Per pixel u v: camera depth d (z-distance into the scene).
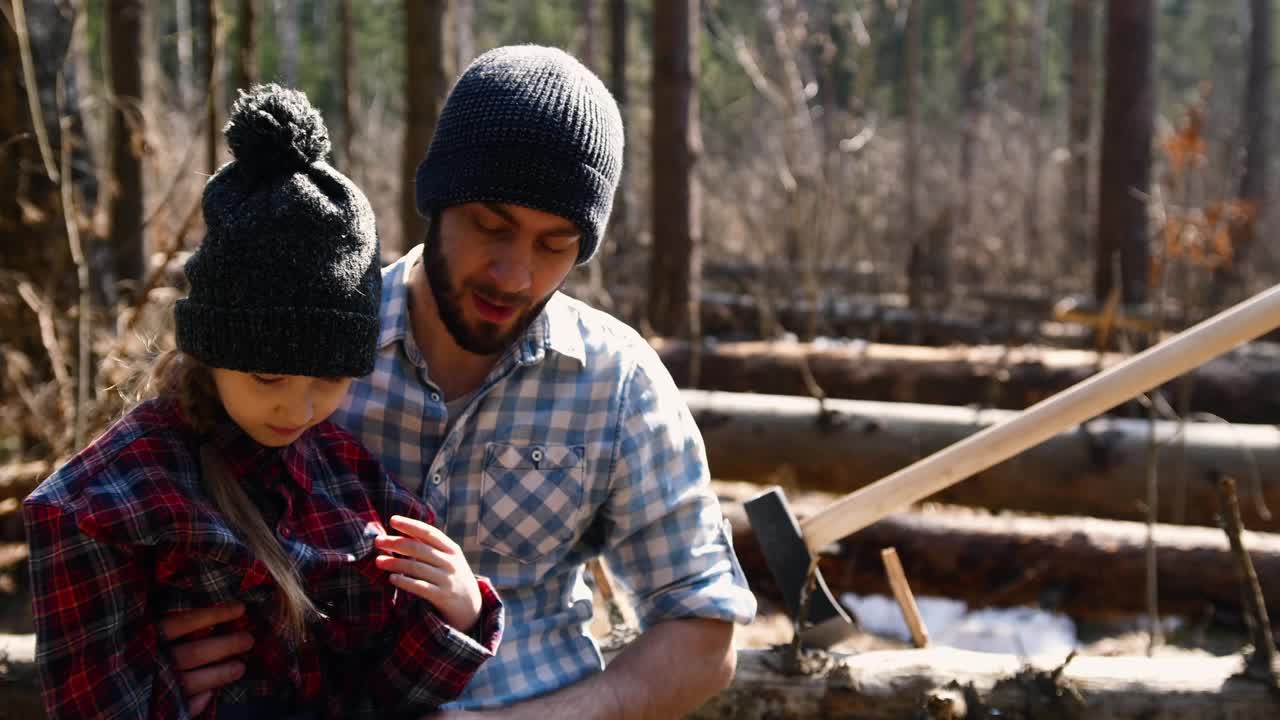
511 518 1.70
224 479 1.48
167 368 1.50
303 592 1.47
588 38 13.87
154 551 1.46
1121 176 8.18
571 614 1.77
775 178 12.34
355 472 1.62
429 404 1.69
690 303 7.40
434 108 6.76
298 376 1.42
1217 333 1.99
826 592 2.16
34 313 4.80
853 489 4.54
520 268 1.56
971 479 4.29
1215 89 18.52
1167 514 4.16
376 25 23.95
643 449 1.73
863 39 12.82
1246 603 2.08
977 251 12.93
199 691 1.49
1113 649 3.86
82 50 5.89
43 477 4.09
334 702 1.59
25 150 4.99
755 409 4.60
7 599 3.90
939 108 19.09
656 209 7.40
